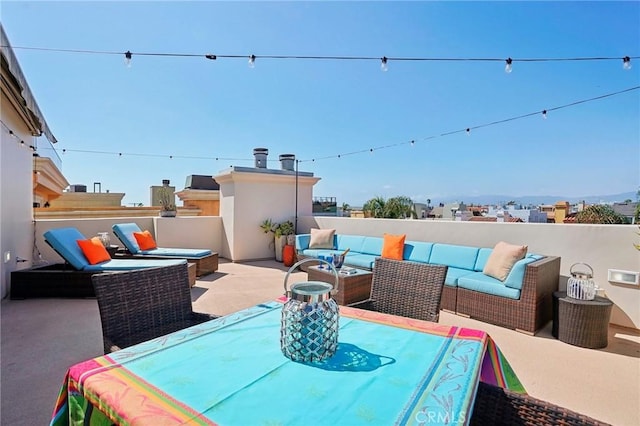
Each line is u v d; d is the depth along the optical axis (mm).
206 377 1011
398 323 1523
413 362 1133
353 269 4277
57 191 9047
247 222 7098
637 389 2236
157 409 850
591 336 2859
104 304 1597
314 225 7121
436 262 4613
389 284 2121
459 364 1124
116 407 866
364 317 1603
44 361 2500
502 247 3807
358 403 888
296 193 7742
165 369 1058
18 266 4777
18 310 3668
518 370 2492
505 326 3342
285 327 1154
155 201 10594
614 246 3449
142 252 5547
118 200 11992
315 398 908
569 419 1022
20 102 4141
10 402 1981
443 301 3879
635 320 3320
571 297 3070
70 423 1026
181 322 1880
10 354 2613
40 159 6207
